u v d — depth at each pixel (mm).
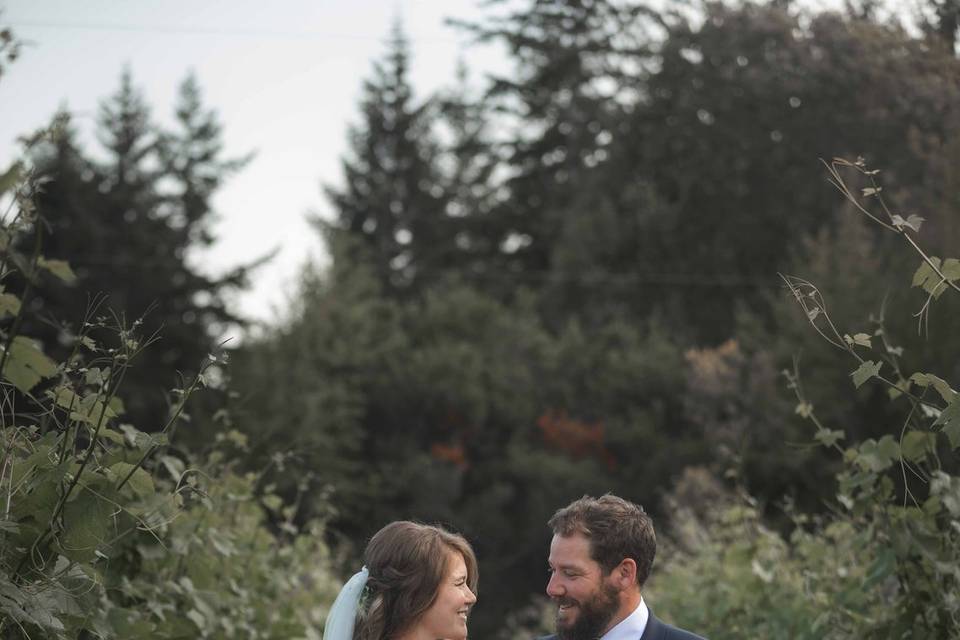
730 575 7852
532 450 33219
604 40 35844
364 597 3902
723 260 29953
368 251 41531
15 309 3893
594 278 34750
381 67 49188
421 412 33594
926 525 4754
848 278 21141
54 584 3719
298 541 7488
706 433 23547
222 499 6004
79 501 3820
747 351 25812
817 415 20594
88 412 3883
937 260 3973
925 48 11602
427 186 48094
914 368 18031
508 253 44875
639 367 31703
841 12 14898
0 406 3828
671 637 3869
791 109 19750
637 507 3967
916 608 4746
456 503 32531
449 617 3883
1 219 3820
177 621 5320
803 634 6133
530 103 42094
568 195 40625
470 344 34906
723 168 26438
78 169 34500
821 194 24953
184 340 32406
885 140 13781
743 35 21672
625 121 33969
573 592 3869
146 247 34625
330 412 30422
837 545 6453
